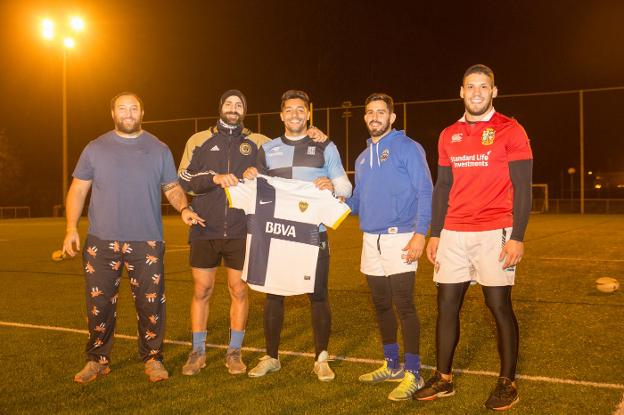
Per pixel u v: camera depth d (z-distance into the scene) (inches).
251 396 154.8
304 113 172.9
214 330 227.5
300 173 172.7
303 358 188.7
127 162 169.0
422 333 219.9
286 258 169.2
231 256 179.3
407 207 164.9
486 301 150.9
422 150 167.8
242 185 171.5
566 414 140.1
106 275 169.9
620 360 181.8
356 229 821.2
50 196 1574.8
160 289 172.1
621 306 263.6
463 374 170.7
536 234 695.1
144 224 169.6
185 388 161.3
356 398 153.4
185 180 181.0
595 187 1878.7
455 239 152.4
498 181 147.9
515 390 146.3
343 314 251.6
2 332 221.0
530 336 211.5
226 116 181.5
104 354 172.1
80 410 145.3
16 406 148.0
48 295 302.5
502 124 147.7
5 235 744.3
